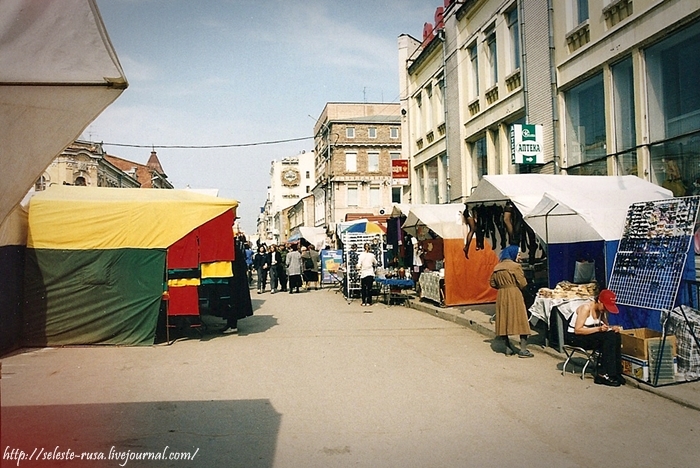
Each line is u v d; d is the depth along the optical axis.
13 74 3.39
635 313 8.23
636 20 11.64
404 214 18.23
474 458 4.70
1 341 9.46
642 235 8.44
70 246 10.41
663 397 6.52
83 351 9.90
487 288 15.65
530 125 15.05
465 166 20.59
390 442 5.09
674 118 10.99
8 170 3.54
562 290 9.19
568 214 9.82
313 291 23.84
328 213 55.69
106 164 43.44
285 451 4.88
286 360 8.94
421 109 25.95
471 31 19.81
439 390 6.95
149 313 10.51
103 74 3.51
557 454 4.78
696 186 10.42
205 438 5.22
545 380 7.43
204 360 9.00
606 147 12.91
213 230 10.91
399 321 13.61
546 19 14.99
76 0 3.12
